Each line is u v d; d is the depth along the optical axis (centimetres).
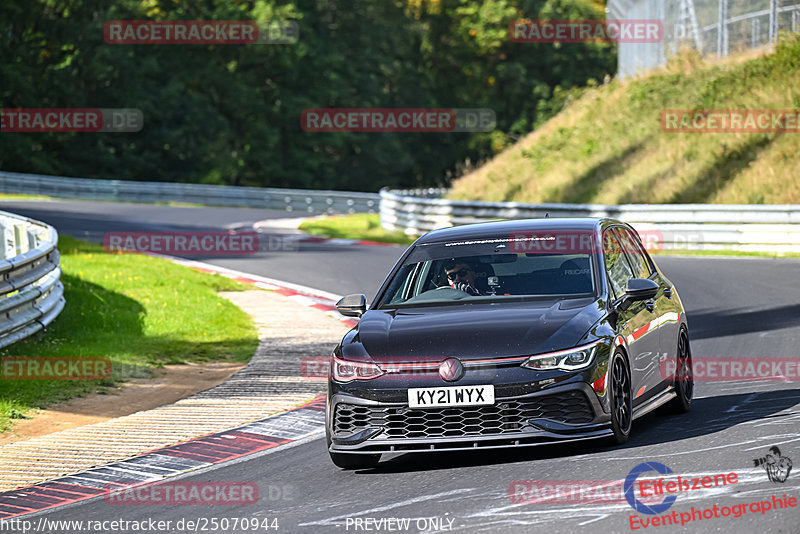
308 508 2333
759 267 7419
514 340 2556
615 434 2592
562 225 3106
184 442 3225
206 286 7169
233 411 3650
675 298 3338
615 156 12069
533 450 2708
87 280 6550
